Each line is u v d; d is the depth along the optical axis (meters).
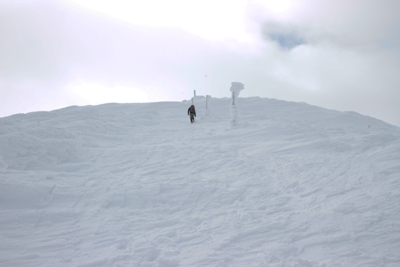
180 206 4.71
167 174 6.47
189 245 3.40
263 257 3.03
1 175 5.60
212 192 5.16
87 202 4.88
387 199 4.05
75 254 3.29
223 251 3.21
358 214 3.79
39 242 3.59
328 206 4.18
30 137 7.92
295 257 3.03
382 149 6.55
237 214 4.24
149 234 3.76
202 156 8.17
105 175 6.46
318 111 26.61
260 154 8.06
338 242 3.28
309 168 6.16
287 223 3.82
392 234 3.29
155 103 32.19
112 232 3.85
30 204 4.74
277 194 4.98
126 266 3.00
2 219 4.08
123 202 4.87
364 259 2.90
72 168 7.32
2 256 3.23
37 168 7.31
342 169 5.80
